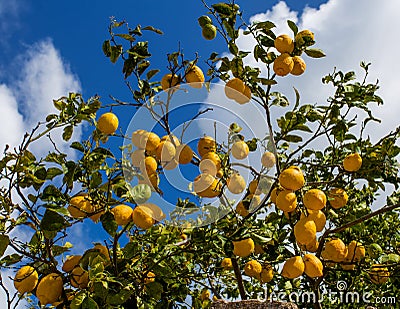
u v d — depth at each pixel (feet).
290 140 7.05
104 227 5.76
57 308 6.10
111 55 6.54
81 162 6.07
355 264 6.98
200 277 7.71
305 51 6.57
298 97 6.87
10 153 5.96
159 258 6.70
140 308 6.36
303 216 6.30
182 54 6.35
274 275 7.94
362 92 7.00
